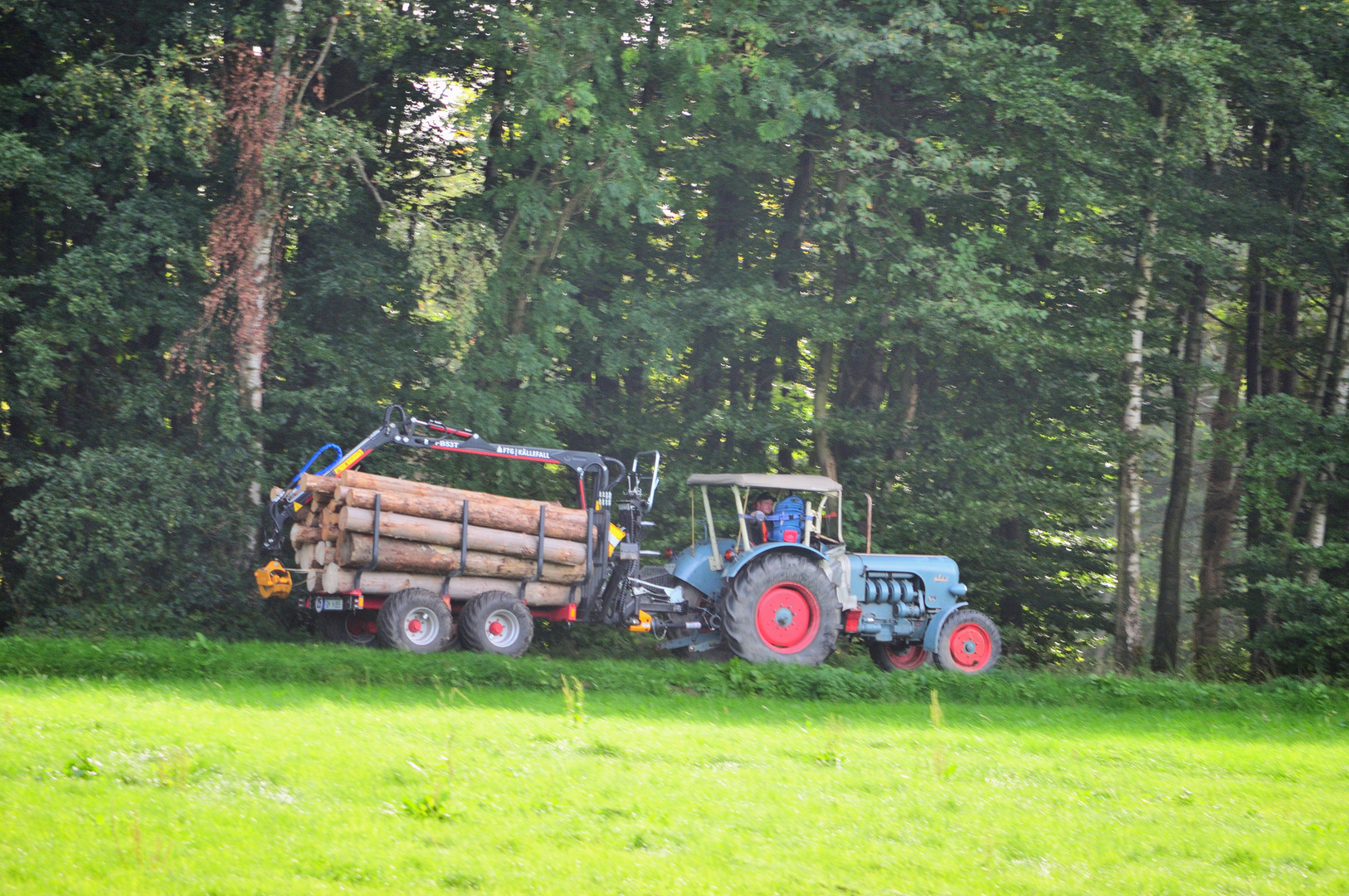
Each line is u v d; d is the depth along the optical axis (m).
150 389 39.69
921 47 44.56
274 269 40.72
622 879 11.99
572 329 48.69
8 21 42.28
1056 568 55.09
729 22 42.91
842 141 47.78
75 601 38.41
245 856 11.91
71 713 18.80
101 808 13.28
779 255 51.81
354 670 28.19
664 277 51.59
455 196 49.22
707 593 37.03
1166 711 33.97
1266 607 51.22
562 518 35.38
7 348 41.72
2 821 12.52
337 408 41.75
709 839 13.70
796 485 37.38
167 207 40.03
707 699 29.62
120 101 38.97
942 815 15.73
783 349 54.25
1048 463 49.31
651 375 46.12
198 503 38.25
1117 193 47.12
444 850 12.61
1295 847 15.16
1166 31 45.06
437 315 47.44
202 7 40.53
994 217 50.44
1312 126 47.59
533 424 42.09
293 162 37.84
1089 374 52.75
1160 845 14.86
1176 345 59.12
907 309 45.22
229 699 23.77
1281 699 36.09
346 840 12.72
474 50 43.75
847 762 19.14
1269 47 47.38
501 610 33.97
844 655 40.59
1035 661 53.59
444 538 33.12
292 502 33.75
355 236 44.38
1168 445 50.62
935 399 51.81
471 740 18.67
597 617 36.38
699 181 48.22
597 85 44.56
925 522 46.94
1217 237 57.97
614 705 27.19
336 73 46.91
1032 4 46.38
